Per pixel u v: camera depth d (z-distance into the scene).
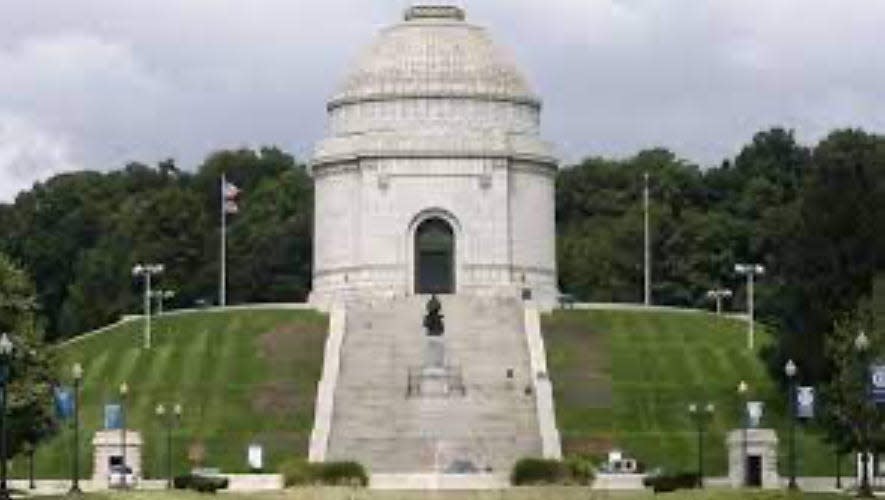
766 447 154.88
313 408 172.62
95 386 181.25
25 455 154.25
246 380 179.38
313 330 189.88
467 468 159.88
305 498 137.25
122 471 155.50
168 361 185.75
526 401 171.88
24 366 140.12
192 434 169.12
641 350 186.25
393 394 172.12
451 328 185.38
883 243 168.75
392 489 146.12
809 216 171.75
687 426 170.62
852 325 148.62
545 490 142.88
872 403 133.00
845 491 145.25
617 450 164.75
